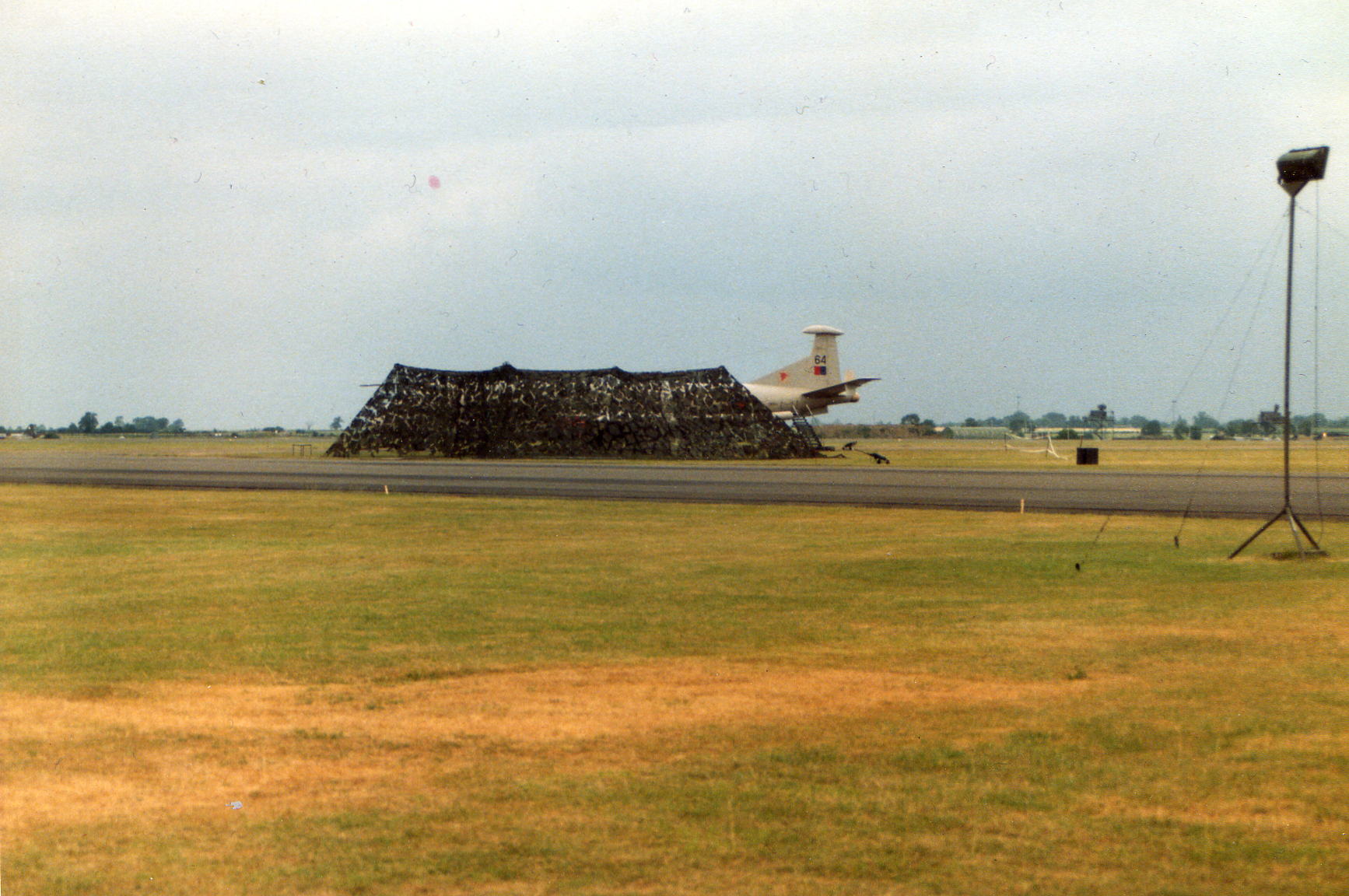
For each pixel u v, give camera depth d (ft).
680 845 20.21
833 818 21.52
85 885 18.65
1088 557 62.64
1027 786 23.30
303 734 27.50
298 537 74.02
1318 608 45.52
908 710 29.66
